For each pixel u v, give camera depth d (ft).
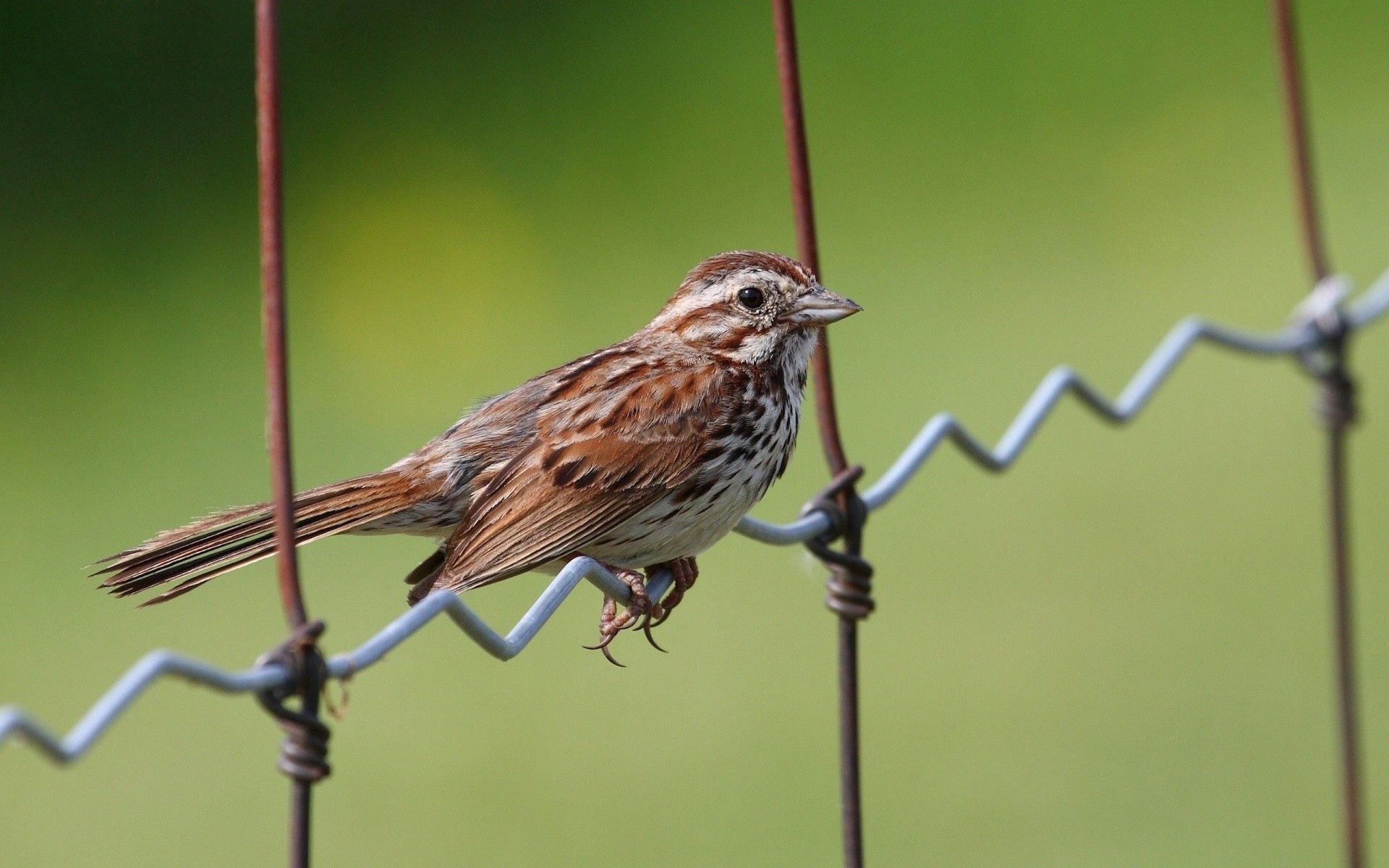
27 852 32.63
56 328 51.42
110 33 61.57
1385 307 25.80
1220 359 48.96
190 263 54.03
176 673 12.66
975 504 43.16
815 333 22.99
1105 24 61.62
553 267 53.11
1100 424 46.34
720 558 40.27
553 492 21.43
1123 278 51.39
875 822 33.76
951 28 61.72
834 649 37.50
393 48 62.49
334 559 40.27
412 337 50.70
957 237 53.67
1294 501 43.06
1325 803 34.22
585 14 63.52
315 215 55.62
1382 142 56.13
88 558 41.29
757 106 59.06
